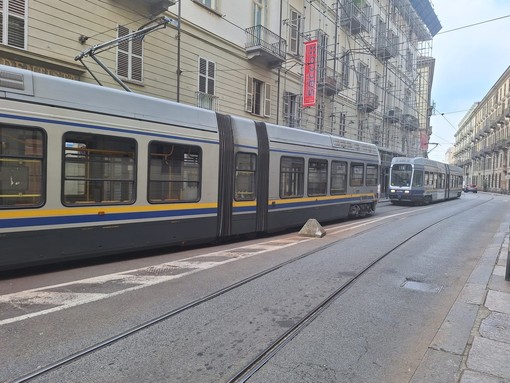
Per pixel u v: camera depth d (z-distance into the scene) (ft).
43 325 13.65
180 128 26.27
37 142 19.44
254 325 14.25
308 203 38.96
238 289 18.52
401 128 130.72
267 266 23.12
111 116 22.40
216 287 18.67
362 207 50.96
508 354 11.79
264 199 33.24
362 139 100.17
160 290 17.95
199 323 14.28
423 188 82.23
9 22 34.04
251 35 60.18
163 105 25.52
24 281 19.08
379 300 17.61
